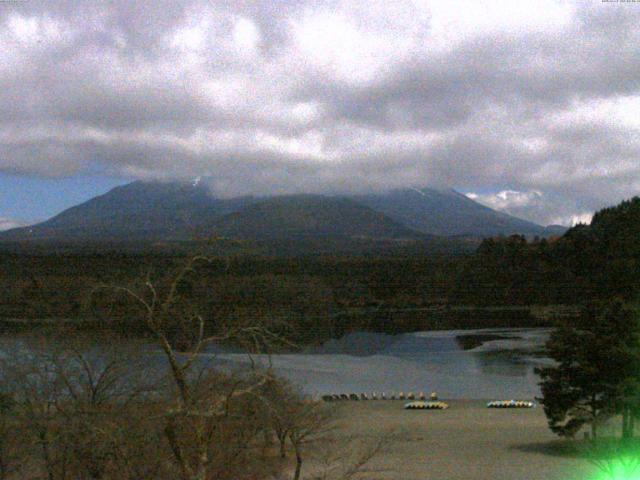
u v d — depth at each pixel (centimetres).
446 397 14900
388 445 8344
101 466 4441
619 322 8844
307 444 7362
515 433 10019
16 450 5162
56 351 5784
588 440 8725
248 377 4091
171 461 4294
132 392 5247
